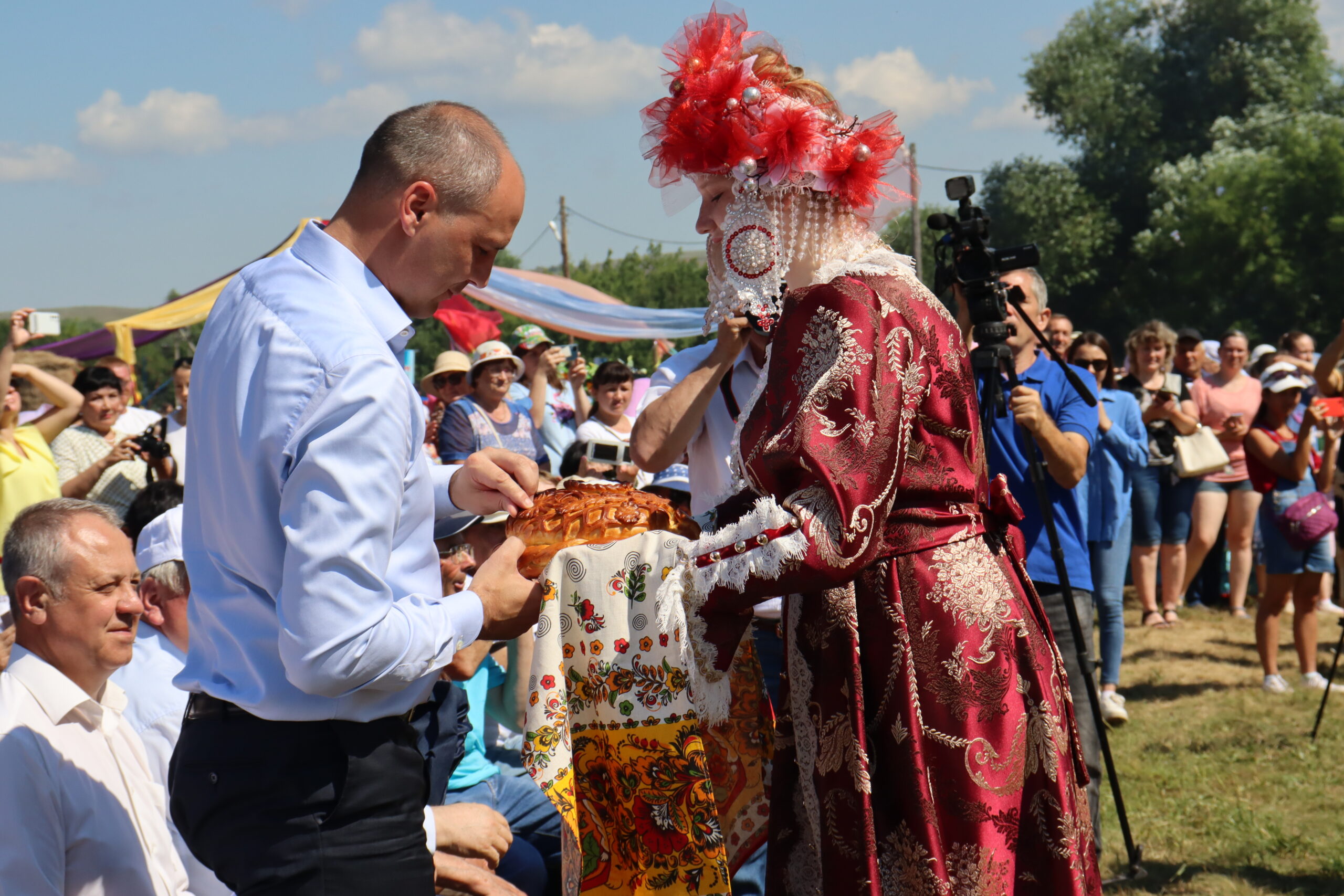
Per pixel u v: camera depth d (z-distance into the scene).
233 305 1.86
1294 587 7.02
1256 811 4.96
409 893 1.86
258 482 1.73
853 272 2.00
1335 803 5.04
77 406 6.27
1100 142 44.16
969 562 1.95
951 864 1.88
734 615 1.96
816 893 1.99
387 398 1.72
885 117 2.12
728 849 2.17
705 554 1.90
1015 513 2.07
